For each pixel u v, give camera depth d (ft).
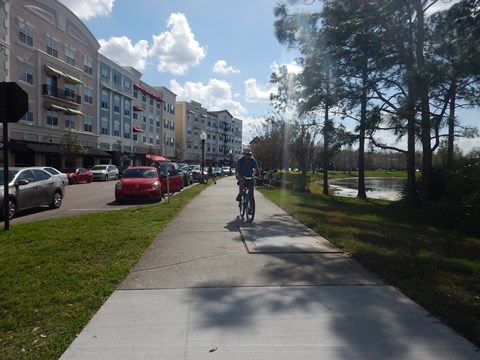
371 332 10.58
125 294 13.42
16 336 10.25
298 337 10.27
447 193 41.57
